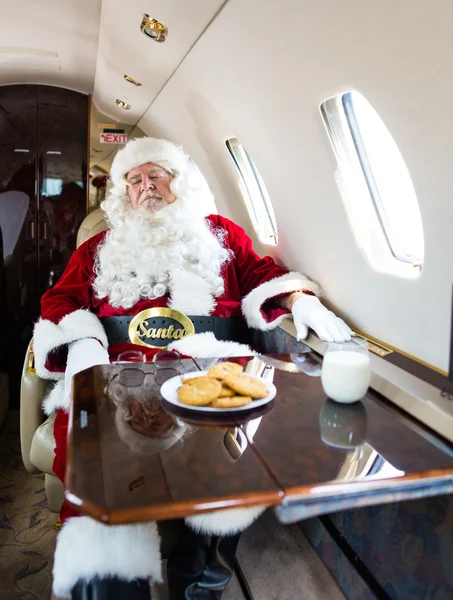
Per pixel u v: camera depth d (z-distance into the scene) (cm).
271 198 179
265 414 103
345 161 131
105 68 220
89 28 191
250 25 118
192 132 212
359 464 84
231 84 148
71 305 182
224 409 102
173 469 82
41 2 172
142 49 172
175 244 190
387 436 95
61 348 163
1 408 271
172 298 184
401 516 111
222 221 212
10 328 302
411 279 121
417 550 105
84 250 202
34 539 183
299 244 176
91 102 290
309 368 133
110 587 104
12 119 288
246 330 193
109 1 150
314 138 131
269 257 205
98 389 115
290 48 113
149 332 175
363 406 109
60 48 220
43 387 177
